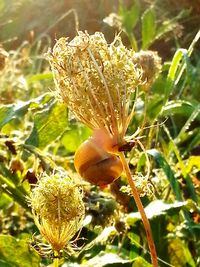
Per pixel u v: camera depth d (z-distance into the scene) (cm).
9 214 25
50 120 24
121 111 15
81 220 17
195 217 24
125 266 19
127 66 15
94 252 21
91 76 15
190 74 28
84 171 16
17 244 19
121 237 23
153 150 23
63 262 20
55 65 15
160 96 31
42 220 17
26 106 23
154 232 23
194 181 25
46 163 23
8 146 23
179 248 22
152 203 21
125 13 41
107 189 23
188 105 29
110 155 16
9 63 34
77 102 15
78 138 27
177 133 33
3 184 23
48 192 17
